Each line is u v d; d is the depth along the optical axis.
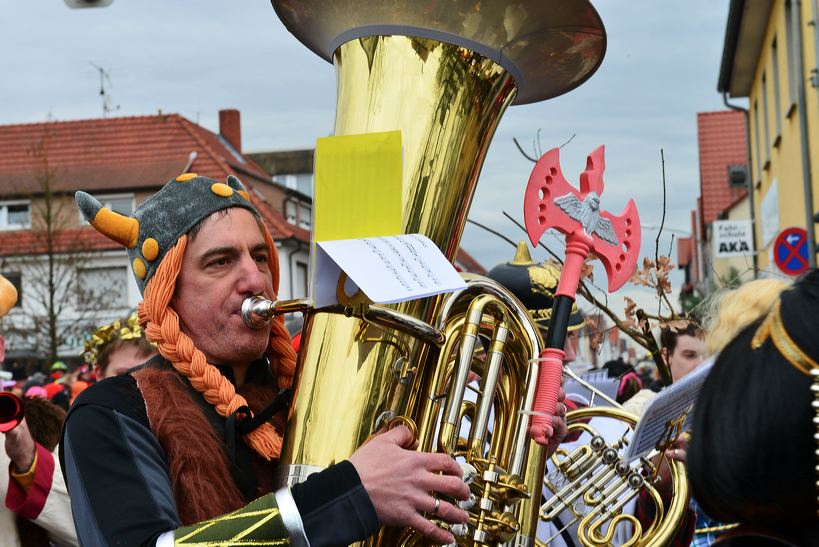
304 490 1.78
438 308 1.97
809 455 1.22
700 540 2.65
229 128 39.44
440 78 1.99
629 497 2.47
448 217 2.00
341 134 2.01
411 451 1.82
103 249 29.39
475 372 2.17
